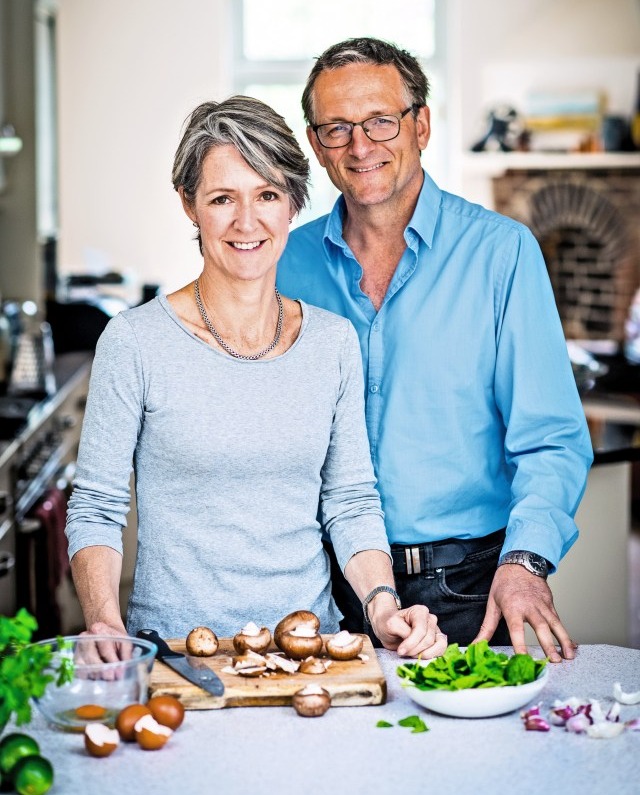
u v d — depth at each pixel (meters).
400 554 2.15
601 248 7.22
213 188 1.78
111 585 1.78
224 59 6.88
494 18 7.08
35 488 3.63
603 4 7.03
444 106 7.23
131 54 6.77
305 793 1.31
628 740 1.45
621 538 3.19
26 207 5.21
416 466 2.14
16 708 1.35
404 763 1.38
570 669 1.71
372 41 2.10
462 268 2.13
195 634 1.67
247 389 1.85
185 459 1.82
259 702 1.55
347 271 2.22
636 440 3.23
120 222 6.86
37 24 5.27
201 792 1.31
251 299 1.84
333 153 2.10
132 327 1.84
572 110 7.08
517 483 2.03
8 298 5.22
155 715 1.47
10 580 3.22
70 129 6.80
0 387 4.21
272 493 1.86
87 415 1.86
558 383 2.09
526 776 1.35
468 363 2.12
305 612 1.70
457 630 2.16
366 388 2.17
